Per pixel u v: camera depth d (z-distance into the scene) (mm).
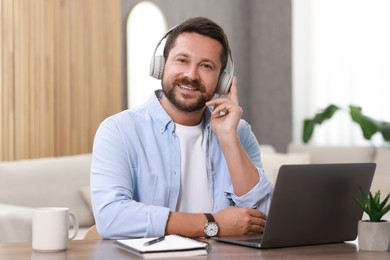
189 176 2291
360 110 5945
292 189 1782
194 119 2297
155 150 2246
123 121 2242
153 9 6152
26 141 5020
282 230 1803
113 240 1909
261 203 2225
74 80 5281
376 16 6223
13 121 4965
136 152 2221
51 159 4484
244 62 7242
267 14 7105
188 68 2180
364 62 6305
